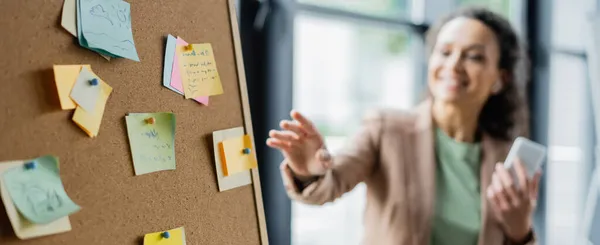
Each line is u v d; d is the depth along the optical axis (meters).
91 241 0.75
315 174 1.21
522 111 1.75
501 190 1.56
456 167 1.63
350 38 1.86
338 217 1.92
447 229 1.59
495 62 1.65
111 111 0.78
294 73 1.73
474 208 1.60
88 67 0.76
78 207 0.73
